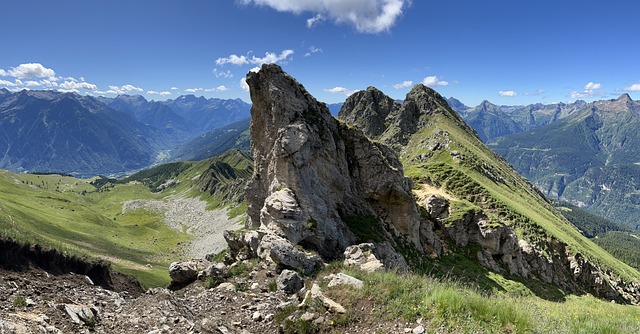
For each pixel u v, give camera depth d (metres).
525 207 114.69
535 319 13.49
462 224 55.78
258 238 31.55
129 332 14.96
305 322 15.31
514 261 57.19
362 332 14.17
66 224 138.12
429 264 44.38
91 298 19.08
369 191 46.25
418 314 14.38
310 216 34.94
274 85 41.56
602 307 25.61
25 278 22.83
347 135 47.31
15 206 116.81
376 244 37.81
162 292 19.97
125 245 144.00
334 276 19.58
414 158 149.62
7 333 11.89
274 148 38.94
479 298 14.76
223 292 22.81
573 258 70.81
